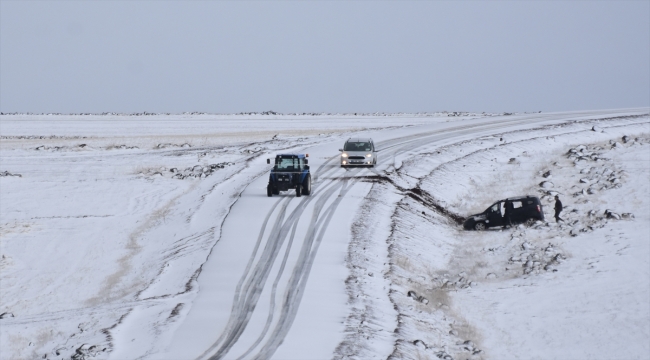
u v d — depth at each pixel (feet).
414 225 126.82
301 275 88.33
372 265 96.32
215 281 86.48
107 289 96.89
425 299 86.74
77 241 124.06
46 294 97.71
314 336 65.62
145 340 65.05
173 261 101.96
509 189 164.55
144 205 149.07
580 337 79.15
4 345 68.13
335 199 134.62
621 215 135.85
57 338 69.15
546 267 107.04
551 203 152.56
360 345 63.62
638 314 85.56
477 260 114.21
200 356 59.77
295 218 119.14
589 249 116.16
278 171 135.64
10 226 133.59
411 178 163.32
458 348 72.02
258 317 71.56
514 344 76.84
